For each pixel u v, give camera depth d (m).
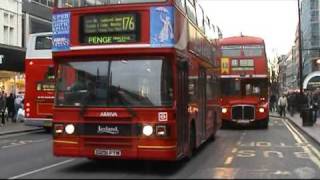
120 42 12.83
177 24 13.27
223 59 30.22
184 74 13.96
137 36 12.77
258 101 29.98
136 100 12.59
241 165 14.54
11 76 39.22
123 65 12.80
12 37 39.94
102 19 13.02
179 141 13.19
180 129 13.34
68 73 13.13
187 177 12.29
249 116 29.92
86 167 13.96
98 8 13.04
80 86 12.96
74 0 13.32
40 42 27.19
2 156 16.81
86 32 13.08
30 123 27.16
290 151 18.30
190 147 15.23
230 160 15.61
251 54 30.09
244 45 30.16
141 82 12.65
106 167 13.95
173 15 12.82
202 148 19.08
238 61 30.11
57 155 12.99
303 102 36.97
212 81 20.89
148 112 12.49
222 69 30.17
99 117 12.69
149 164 14.57
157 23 12.74
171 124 12.48
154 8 12.79
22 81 40.31
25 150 18.67
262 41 30.09
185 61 13.34
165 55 12.68
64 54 13.15
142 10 12.83
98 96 12.78
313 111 32.50
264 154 17.27
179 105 13.18
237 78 30.09
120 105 12.62
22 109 34.22
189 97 14.82
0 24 38.06
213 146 19.86
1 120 33.12
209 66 19.89
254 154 17.25
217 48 23.11
